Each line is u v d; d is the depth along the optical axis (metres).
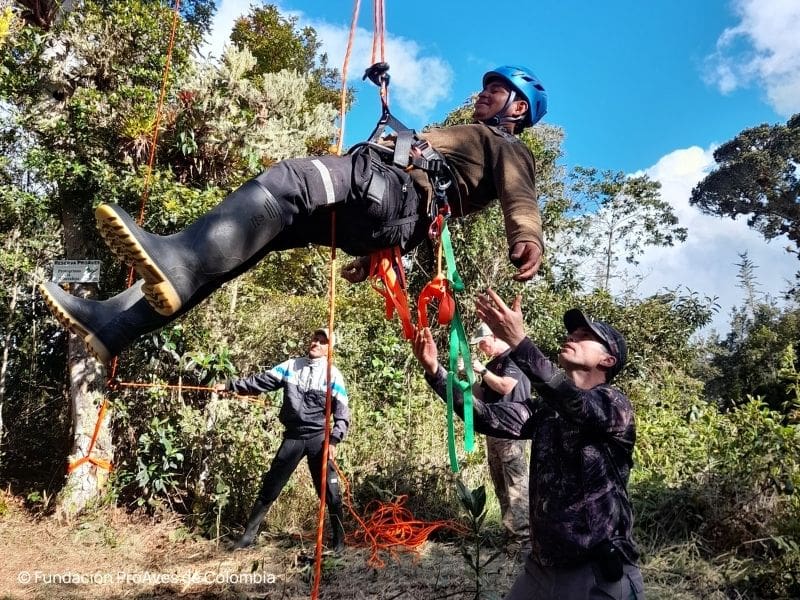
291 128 6.28
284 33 13.55
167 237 1.70
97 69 6.02
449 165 2.13
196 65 6.26
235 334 6.50
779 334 16.80
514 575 4.15
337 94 15.37
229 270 1.74
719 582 4.05
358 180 1.92
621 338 2.51
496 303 2.14
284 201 1.82
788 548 3.96
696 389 11.74
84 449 5.69
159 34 6.19
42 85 6.08
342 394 5.07
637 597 2.15
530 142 11.91
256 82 6.70
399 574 4.32
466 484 5.84
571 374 2.51
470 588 3.93
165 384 5.77
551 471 2.25
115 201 5.71
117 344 1.78
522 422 2.59
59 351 7.29
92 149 5.85
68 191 5.95
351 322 8.38
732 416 5.48
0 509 5.60
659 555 4.39
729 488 4.77
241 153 5.90
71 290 5.98
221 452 5.70
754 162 30.38
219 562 4.71
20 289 7.18
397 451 6.27
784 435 4.69
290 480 5.80
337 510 4.91
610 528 2.13
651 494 5.00
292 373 5.13
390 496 5.57
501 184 2.08
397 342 8.25
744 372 16.38
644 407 9.55
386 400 7.62
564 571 2.16
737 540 4.46
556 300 11.89
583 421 2.14
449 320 2.15
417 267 9.43
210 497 5.52
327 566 4.41
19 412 7.55
